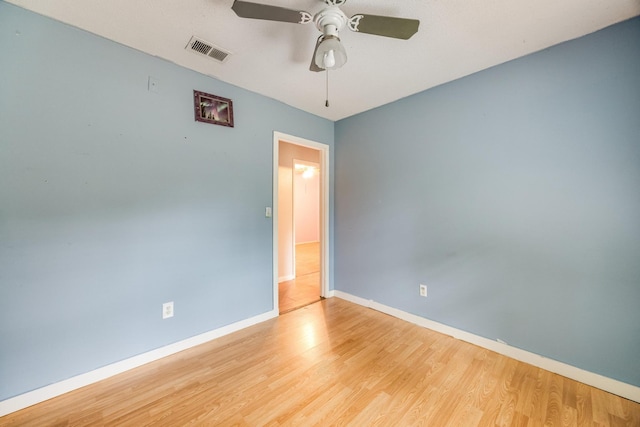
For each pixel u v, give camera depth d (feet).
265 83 7.76
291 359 6.51
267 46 6.00
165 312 6.63
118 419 4.66
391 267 9.16
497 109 6.69
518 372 5.98
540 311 6.14
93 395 5.24
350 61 6.52
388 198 9.20
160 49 6.12
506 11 4.85
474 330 7.20
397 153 8.91
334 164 11.21
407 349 6.96
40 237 5.06
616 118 5.20
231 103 7.76
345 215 10.78
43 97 5.07
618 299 5.24
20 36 4.85
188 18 5.11
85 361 5.53
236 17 5.08
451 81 7.54
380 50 6.04
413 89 8.09
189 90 6.98
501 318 6.72
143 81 6.23
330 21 4.52
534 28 5.32
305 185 27.35
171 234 6.72
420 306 8.37
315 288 12.28
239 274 8.10
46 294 5.12
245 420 4.64
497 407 4.92
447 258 7.71
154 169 6.42
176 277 6.82
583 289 5.61
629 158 5.09
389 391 5.36
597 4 4.67
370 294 9.87
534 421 4.59
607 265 5.34
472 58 6.39
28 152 4.94
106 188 5.77
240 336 7.68
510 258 6.55
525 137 6.29
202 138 7.24
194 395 5.25
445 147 7.68
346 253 10.77
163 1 4.68
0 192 4.70
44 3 4.73
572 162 5.69
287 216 13.80
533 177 6.18
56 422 4.59
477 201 7.08
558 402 5.03
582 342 5.63
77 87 5.41
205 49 6.12
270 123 8.80
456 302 7.54
